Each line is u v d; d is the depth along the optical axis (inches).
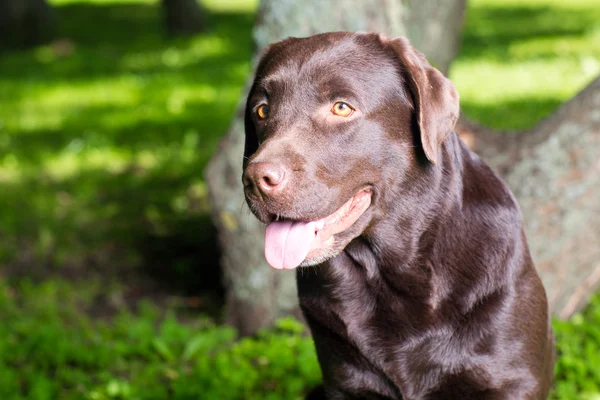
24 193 364.8
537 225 200.4
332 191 128.6
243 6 971.9
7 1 742.5
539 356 139.8
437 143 128.4
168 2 767.7
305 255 129.1
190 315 252.1
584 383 184.2
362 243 138.0
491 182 142.5
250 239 219.9
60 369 212.4
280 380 198.7
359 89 130.6
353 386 146.3
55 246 304.8
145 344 221.0
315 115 131.1
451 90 132.1
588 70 524.1
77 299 263.1
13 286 273.9
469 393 138.1
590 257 203.6
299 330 215.5
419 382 139.7
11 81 609.9
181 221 322.7
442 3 263.9
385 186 134.0
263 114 138.8
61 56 698.8
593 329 200.5
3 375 204.4
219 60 639.8
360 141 130.6
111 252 299.7
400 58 132.9
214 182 221.8
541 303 141.9
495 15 810.2
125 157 409.1
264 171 123.7
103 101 529.3
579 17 755.4
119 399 197.8
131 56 681.0
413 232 135.9
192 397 189.5
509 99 469.1
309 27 209.5
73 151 422.3
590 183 197.8
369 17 210.7
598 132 200.2
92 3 1019.9
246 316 227.6
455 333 135.9
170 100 516.4
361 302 140.4
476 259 135.9
